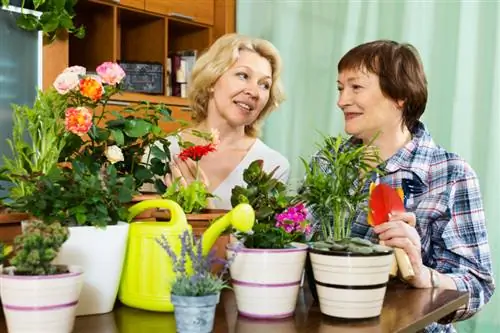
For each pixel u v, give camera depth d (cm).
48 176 108
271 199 117
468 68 310
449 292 133
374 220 136
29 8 310
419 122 171
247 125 233
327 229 130
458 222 159
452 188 160
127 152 137
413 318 109
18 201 105
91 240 105
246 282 106
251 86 220
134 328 100
